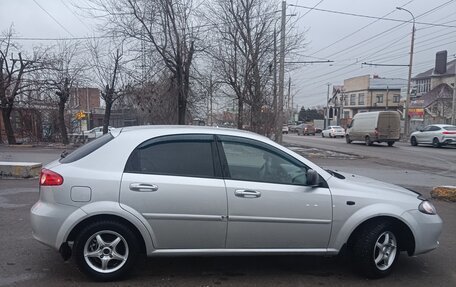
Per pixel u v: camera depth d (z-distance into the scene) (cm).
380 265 456
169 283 426
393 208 450
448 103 5094
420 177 1375
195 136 447
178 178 426
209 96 2236
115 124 3534
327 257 518
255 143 454
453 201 895
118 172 422
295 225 438
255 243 436
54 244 413
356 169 1584
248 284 430
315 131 6762
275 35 2019
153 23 1891
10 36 3142
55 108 2958
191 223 423
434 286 436
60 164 435
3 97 2538
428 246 466
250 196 430
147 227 417
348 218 444
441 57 6525
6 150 2238
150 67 2056
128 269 426
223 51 2052
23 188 928
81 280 426
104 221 417
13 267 458
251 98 2027
